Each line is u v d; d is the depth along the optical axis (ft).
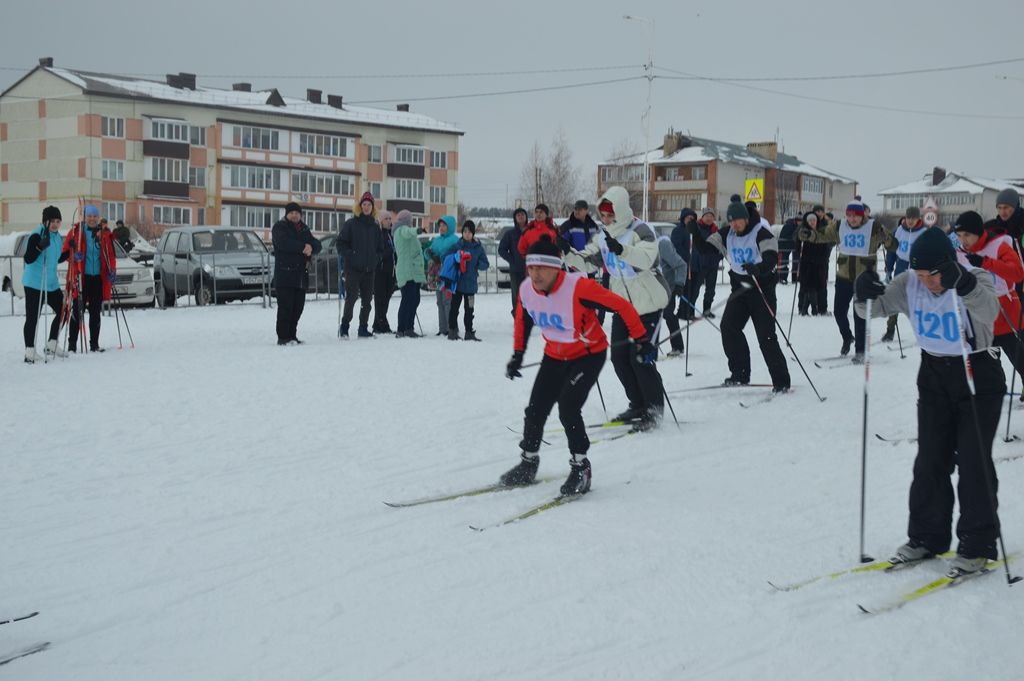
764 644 10.53
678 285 33.19
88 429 21.53
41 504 16.05
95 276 34.55
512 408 24.40
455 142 194.59
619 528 14.65
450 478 17.67
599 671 9.93
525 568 12.90
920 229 34.65
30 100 163.73
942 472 13.03
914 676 9.77
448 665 10.11
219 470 18.21
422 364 31.89
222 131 168.45
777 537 14.20
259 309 53.21
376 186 186.39
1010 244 19.75
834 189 229.25
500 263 70.49
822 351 35.58
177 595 12.18
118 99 159.02
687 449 19.86
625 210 22.18
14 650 10.69
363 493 16.70
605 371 30.32
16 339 39.63
